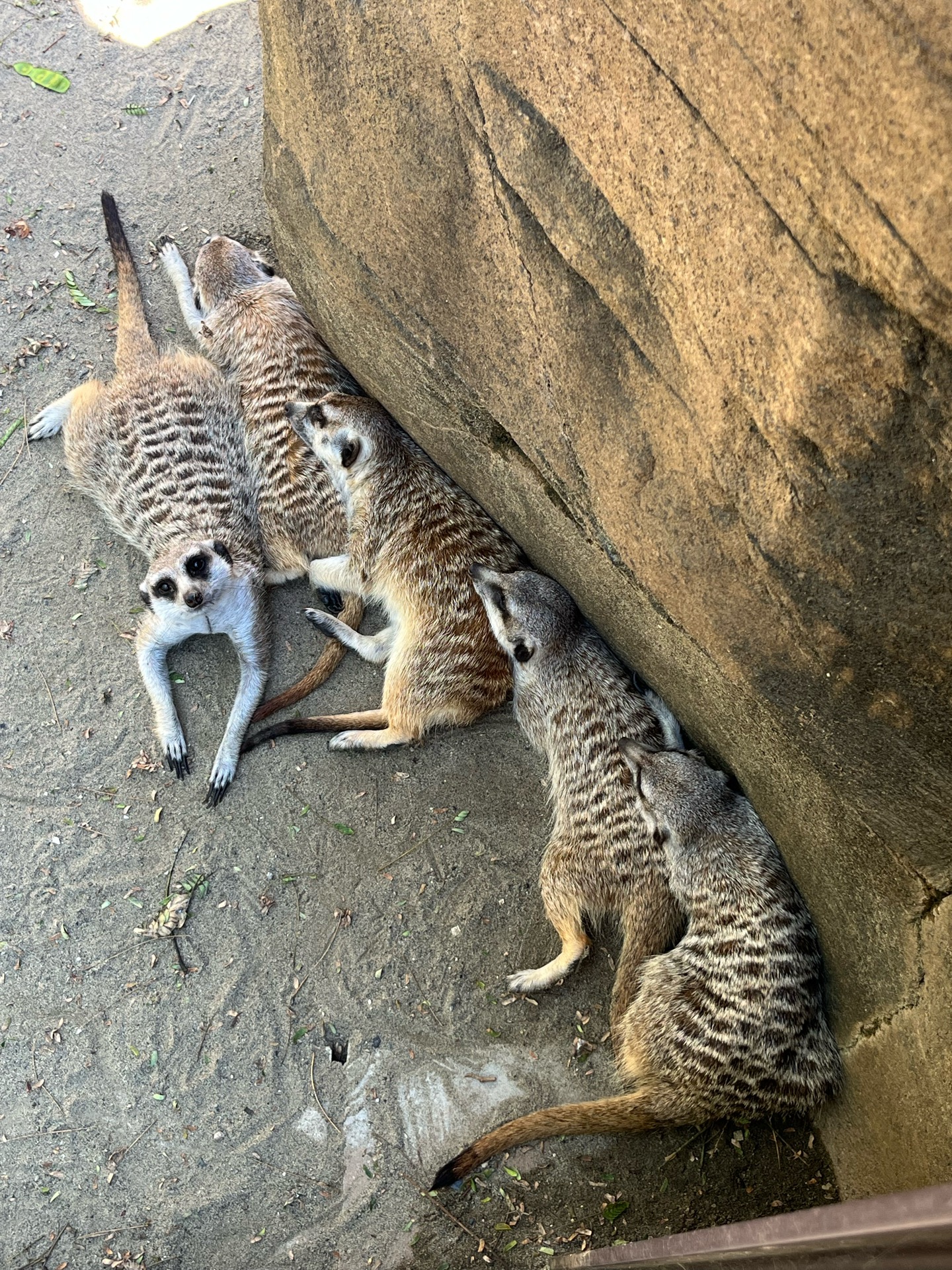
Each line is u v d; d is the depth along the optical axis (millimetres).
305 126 799
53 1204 782
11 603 955
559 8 564
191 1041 828
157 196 1117
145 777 908
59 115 1144
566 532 807
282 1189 790
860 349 504
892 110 427
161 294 1076
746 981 771
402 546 943
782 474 570
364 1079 821
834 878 704
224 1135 803
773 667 645
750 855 800
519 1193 787
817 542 569
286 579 1004
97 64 1174
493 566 942
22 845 878
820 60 448
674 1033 782
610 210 597
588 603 871
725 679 704
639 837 845
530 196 640
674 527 662
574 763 881
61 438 1015
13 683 929
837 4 428
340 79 732
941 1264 399
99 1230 777
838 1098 755
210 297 1029
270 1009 839
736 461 594
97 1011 833
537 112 609
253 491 991
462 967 856
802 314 522
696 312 574
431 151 688
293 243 920
